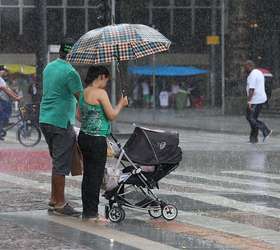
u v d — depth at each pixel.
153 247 14.37
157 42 17.50
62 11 104.44
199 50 106.38
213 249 14.37
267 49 98.06
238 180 25.67
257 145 40.53
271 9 97.31
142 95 99.56
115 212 17.17
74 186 23.23
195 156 34.34
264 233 16.20
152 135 17.08
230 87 94.19
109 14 42.31
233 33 98.56
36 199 20.28
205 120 69.56
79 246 14.11
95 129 16.86
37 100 52.25
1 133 41.28
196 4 106.69
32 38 104.50
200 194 22.09
